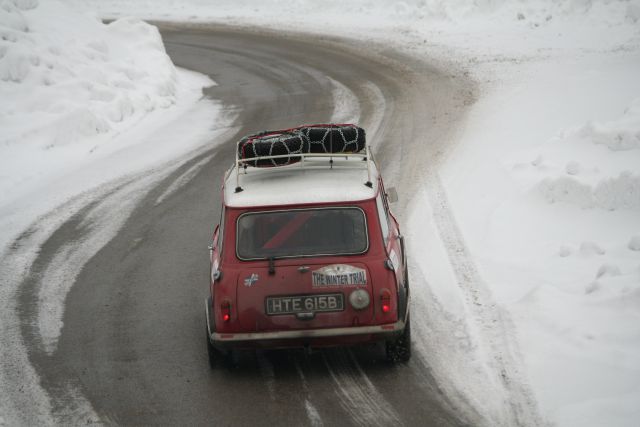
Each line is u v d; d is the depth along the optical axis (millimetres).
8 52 35344
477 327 14523
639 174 18234
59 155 30188
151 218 22703
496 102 32406
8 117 32469
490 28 50312
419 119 31891
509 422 11352
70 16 42531
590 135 22406
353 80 41562
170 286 17781
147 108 37281
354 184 13359
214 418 12078
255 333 12453
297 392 12742
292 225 12891
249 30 64250
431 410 11859
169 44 60719
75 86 35250
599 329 13453
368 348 14203
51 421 12195
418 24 56000
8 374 13859
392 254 13078
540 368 12742
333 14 66125
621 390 11609
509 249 18078
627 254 16281
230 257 12805
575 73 34594
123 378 13594
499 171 23109
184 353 14500
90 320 16141
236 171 13945
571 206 19328
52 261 19641
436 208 21609
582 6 47719
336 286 12422
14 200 25047
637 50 37844
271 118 34781
